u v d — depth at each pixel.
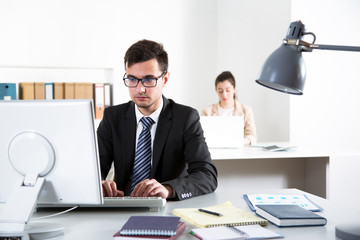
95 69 4.59
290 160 2.90
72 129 1.10
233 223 1.15
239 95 4.77
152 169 1.80
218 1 4.99
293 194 1.60
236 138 2.99
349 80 4.14
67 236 1.07
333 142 4.14
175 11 4.82
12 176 1.14
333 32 4.07
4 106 1.09
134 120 1.85
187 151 1.80
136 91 1.66
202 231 1.06
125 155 1.84
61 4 4.41
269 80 1.14
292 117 4.00
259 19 4.29
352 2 4.10
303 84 1.16
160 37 4.79
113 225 1.17
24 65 4.36
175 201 1.49
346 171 2.75
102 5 4.52
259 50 4.30
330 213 1.31
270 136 4.30
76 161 1.12
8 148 1.12
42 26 4.38
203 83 4.99
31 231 1.05
